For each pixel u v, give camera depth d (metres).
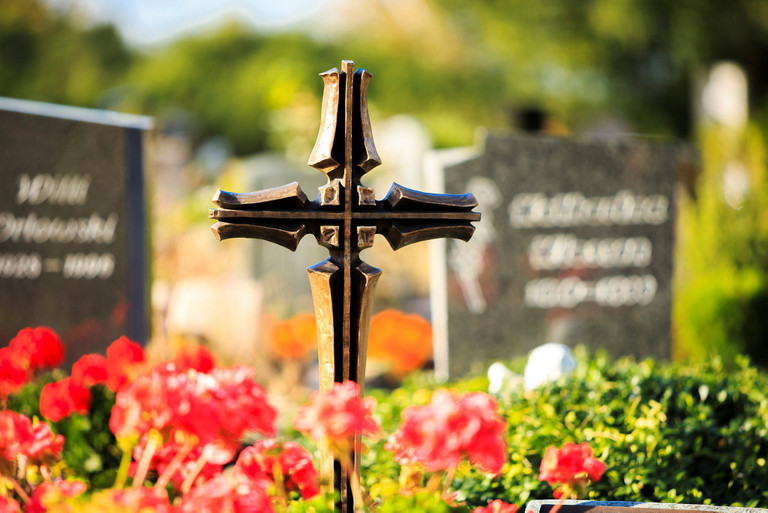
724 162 8.20
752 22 10.37
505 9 11.98
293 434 4.03
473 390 4.20
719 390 3.37
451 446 1.73
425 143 13.71
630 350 5.92
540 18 11.63
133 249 5.39
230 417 1.73
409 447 2.08
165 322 7.21
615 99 13.23
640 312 5.93
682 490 2.79
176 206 10.38
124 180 5.34
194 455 2.06
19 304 5.12
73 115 5.22
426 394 4.19
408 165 10.93
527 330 5.73
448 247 5.57
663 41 11.12
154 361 6.16
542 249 5.75
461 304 5.60
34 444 2.15
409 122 14.05
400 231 2.41
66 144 5.18
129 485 2.93
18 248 5.11
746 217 7.48
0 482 2.16
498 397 3.64
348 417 1.79
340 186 2.37
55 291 5.21
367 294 2.36
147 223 5.43
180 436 1.76
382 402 4.27
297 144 9.98
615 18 10.98
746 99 10.62
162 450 2.04
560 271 5.78
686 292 7.09
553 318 5.77
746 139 8.11
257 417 1.77
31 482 2.31
